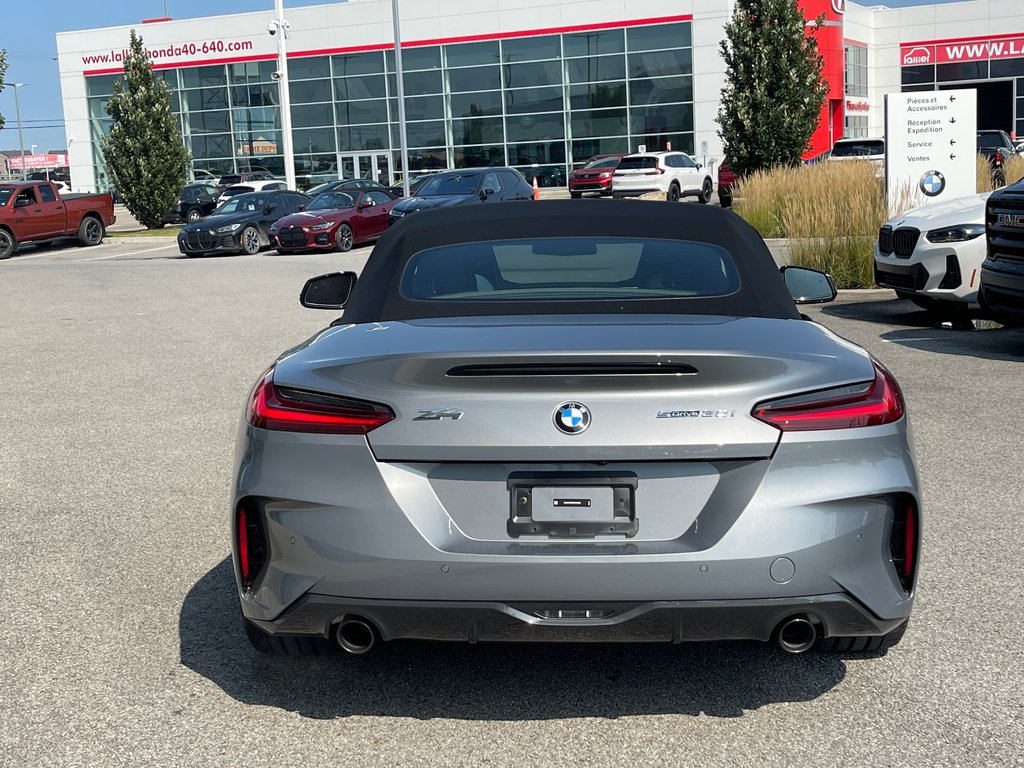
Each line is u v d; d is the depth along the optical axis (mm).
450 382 2830
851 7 54750
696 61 45281
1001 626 3723
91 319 13242
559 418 2766
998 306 8867
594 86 46812
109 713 3219
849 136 54875
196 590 4250
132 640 3766
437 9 47875
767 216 19734
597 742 2992
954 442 6184
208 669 3520
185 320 12836
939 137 13977
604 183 37031
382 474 2818
